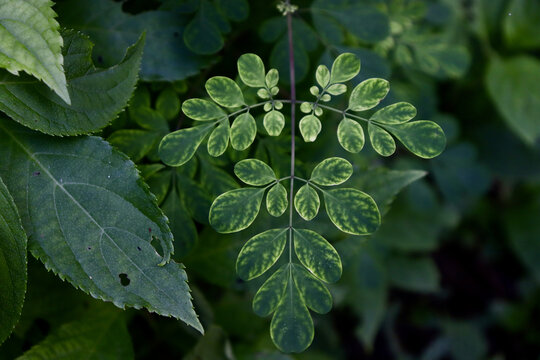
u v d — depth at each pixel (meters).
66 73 0.34
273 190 0.34
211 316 0.41
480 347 0.80
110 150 0.34
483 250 0.81
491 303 0.81
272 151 0.38
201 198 0.37
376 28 0.40
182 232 0.37
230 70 0.40
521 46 0.64
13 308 0.34
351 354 0.74
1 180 0.33
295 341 0.34
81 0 0.38
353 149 0.34
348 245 0.37
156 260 0.34
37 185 0.34
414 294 0.80
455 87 0.64
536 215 0.78
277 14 0.40
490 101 0.65
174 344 0.42
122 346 0.39
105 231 0.34
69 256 0.34
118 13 0.38
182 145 0.35
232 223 0.34
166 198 0.37
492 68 0.62
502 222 0.79
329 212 0.34
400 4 0.43
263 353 0.43
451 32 0.59
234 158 0.37
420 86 0.46
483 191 0.58
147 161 0.38
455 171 0.57
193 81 0.39
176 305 0.34
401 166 0.56
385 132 0.34
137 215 0.34
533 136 0.61
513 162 0.68
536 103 0.62
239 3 0.38
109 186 0.34
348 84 0.40
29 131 0.34
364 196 0.34
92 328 0.39
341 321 0.73
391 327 0.78
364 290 0.61
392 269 0.69
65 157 0.34
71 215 0.34
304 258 0.34
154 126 0.37
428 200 0.57
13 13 0.32
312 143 0.39
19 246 0.33
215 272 0.40
